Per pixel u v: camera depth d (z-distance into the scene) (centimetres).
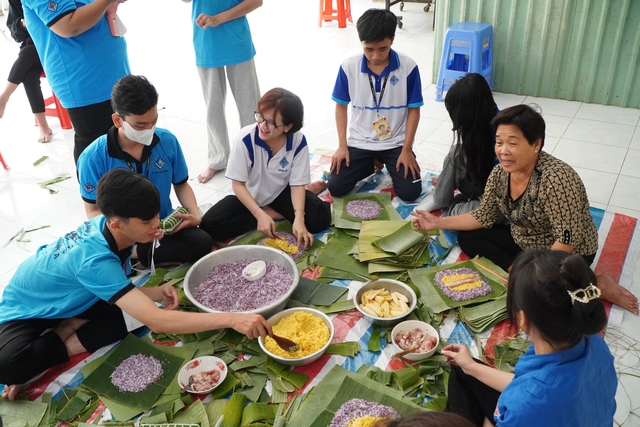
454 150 278
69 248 205
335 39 667
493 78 495
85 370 216
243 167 284
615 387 144
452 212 293
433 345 214
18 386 208
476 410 177
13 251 308
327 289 253
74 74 301
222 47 350
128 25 797
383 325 229
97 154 254
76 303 215
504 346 217
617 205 322
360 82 321
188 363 212
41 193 366
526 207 229
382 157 335
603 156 379
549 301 124
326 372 211
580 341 129
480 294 242
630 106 454
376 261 267
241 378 210
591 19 434
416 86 319
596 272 262
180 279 263
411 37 652
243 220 297
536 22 454
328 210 304
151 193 193
